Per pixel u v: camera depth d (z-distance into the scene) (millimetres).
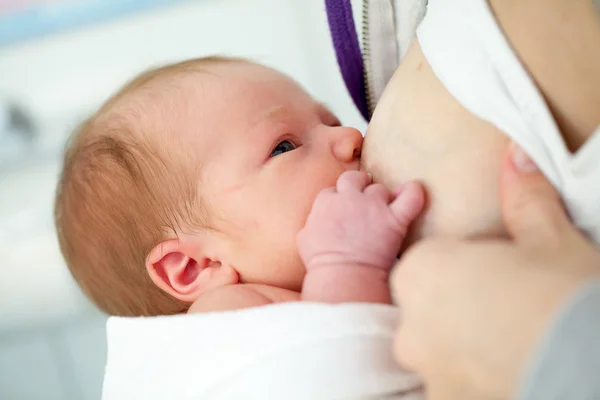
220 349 547
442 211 516
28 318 1485
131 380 608
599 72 426
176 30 1826
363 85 776
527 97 446
